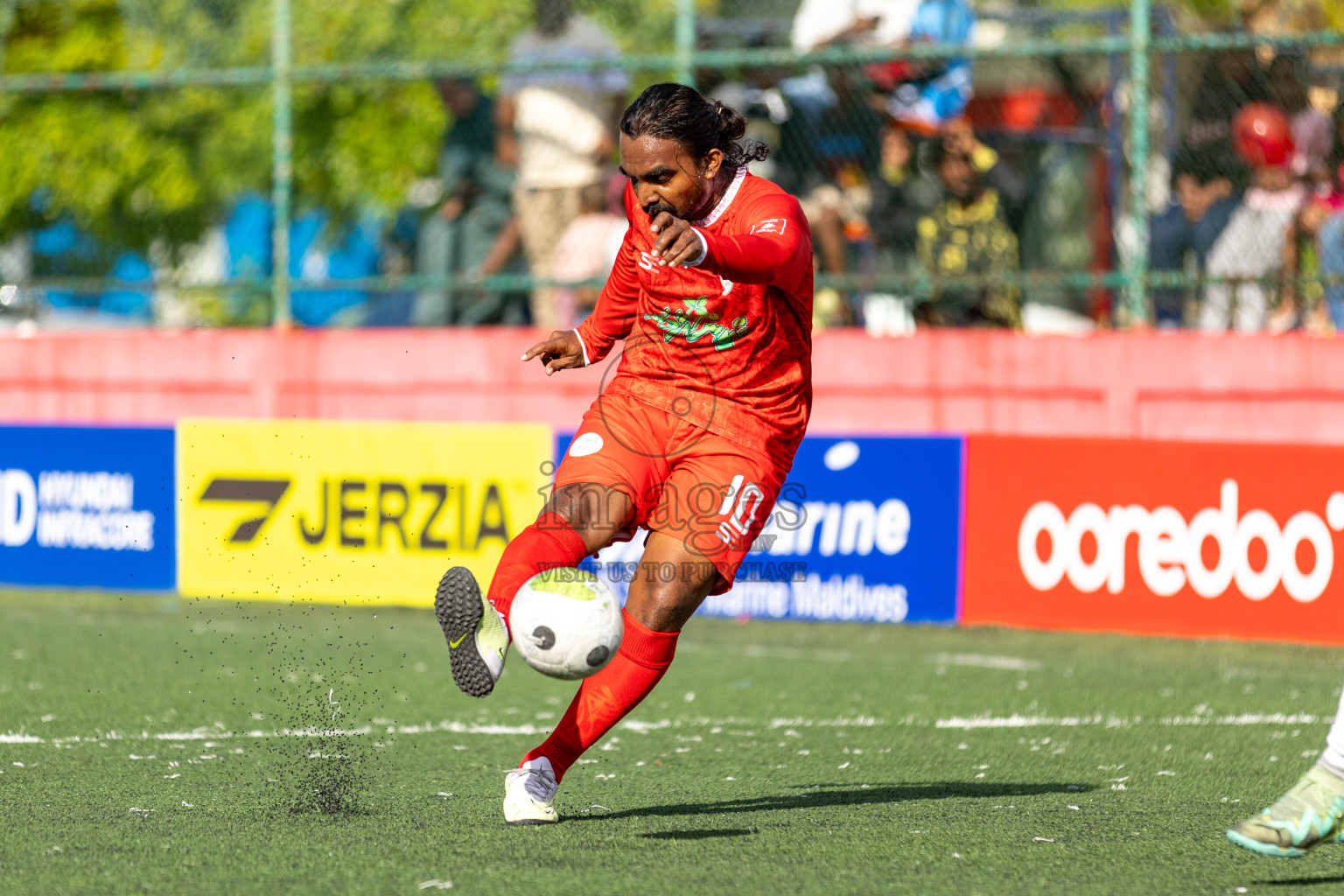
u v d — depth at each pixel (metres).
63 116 44.50
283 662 25.84
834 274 34.94
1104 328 35.78
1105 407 31.89
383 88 46.75
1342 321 32.78
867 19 35.56
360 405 35.56
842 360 33.28
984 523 29.42
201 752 18.50
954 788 16.95
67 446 34.00
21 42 44.47
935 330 33.28
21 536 34.41
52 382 36.97
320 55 46.94
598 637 13.06
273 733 19.86
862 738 19.94
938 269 33.88
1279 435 31.09
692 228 12.27
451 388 35.03
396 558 31.67
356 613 31.36
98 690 22.94
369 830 14.55
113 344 36.66
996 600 29.33
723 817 15.30
